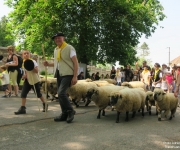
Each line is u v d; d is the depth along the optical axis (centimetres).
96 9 1944
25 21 1977
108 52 2055
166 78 1063
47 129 519
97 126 563
